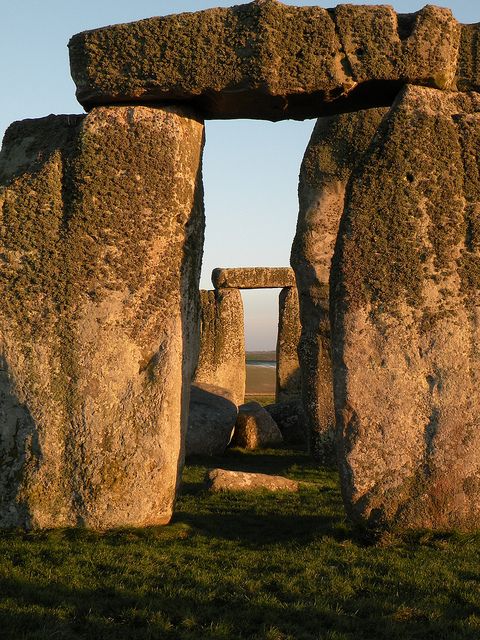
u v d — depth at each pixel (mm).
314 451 14148
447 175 8148
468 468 7844
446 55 8289
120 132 8422
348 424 7926
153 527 8156
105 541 7695
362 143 13828
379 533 7785
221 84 8242
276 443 16562
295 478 12406
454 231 8102
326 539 7828
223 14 8258
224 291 23578
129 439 8125
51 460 8062
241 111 8766
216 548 7676
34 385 8141
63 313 8211
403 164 8102
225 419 15383
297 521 8961
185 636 5590
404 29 8359
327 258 14023
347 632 5777
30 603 6086
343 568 7020
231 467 13734
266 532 8438
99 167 8352
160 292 8359
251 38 8164
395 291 7992
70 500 8031
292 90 8242
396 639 5668
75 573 6742
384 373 7930
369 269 8016
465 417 7891
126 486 8070
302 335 14312
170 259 8422
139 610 5980
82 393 8141
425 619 6027
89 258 8273
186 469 13133
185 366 8523
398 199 8062
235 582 6629
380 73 8234
